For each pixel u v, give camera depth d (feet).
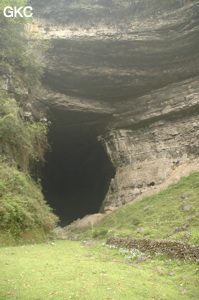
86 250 33.45
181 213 42.52
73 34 79.61
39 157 70.28
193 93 76.69
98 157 100.73
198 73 78.54
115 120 86.48
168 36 76.69
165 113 79.61
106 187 92.43
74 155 104.42
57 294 15.97
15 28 67.46
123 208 64.80
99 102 86.63
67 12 83.56
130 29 78.74
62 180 111.04
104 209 74.02
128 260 26.58
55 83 82.89
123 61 81.92
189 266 22.13
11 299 14.76
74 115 85.97
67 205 110.32
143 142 81.71
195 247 23.76
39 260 25.22
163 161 75.25
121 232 40.98
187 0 74.69
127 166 80.33
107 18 82.43
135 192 72.18
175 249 25.44
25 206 42.39
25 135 58.29
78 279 19.20
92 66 81.66
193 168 65.62
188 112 77.51
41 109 80.94
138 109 84.33
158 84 82.94
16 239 36.27
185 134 75.92
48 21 83.20
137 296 16.42
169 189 59.98
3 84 60.70
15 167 51.85
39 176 83.87
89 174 109.29
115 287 17.76
